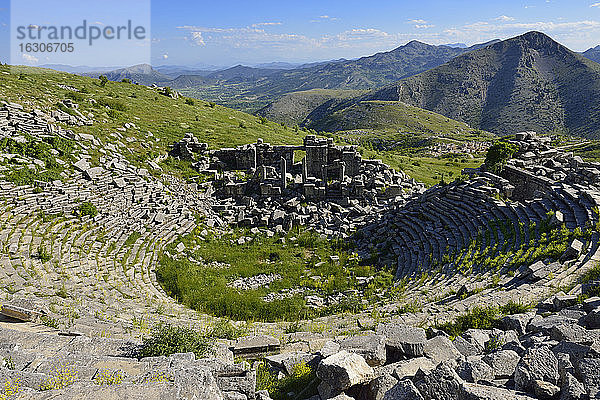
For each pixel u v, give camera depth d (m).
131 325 17.50
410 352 12.30
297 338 17.53
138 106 72.75
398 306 21.94
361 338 12.97
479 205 33.94
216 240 37.50
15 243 24.72
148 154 50.84
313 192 45.47
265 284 29.27
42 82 65.44
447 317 17.44
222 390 10.72
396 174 54.00
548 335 12.67
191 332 13.59
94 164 40.06
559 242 23.56
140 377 8.87
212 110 88.44
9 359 10.06
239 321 22.45
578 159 40.75
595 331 11.50
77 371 9.26
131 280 25.69
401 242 34.41
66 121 47.66
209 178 49.47
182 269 29.22
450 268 26.70
